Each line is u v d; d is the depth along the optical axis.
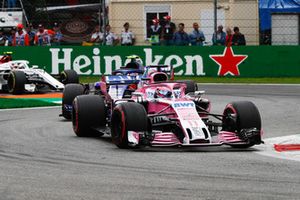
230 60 72.62
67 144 31.28
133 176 23.16
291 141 32.31
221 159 26.77
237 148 30.14
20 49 73.69
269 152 28.98
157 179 22.62
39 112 46.78
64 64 73.75
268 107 48.00
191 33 74.25
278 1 77.19
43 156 27.72
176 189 21.00
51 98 57.38
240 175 23.31
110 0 80.12
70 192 20.55
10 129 37.28
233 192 20.56
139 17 80.00
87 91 41.41
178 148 29.95
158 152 28.61
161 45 74.38
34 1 85.38
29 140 32.78
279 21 77.56
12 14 81.00
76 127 33.97
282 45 72.56
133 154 28.05
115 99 34.66
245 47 72.31
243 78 72.06
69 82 61.59
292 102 51.06
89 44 78.38
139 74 40.91
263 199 19.66
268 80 70.12
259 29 77.25
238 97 55.19
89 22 84.88
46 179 22.64
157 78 35.22
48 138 33.56
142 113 28.89
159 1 79.69
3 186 21.45
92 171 24.14
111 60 73.12
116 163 25.83
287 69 72.44
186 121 28.55
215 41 73.50
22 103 52.22
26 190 20.84
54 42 77.12
